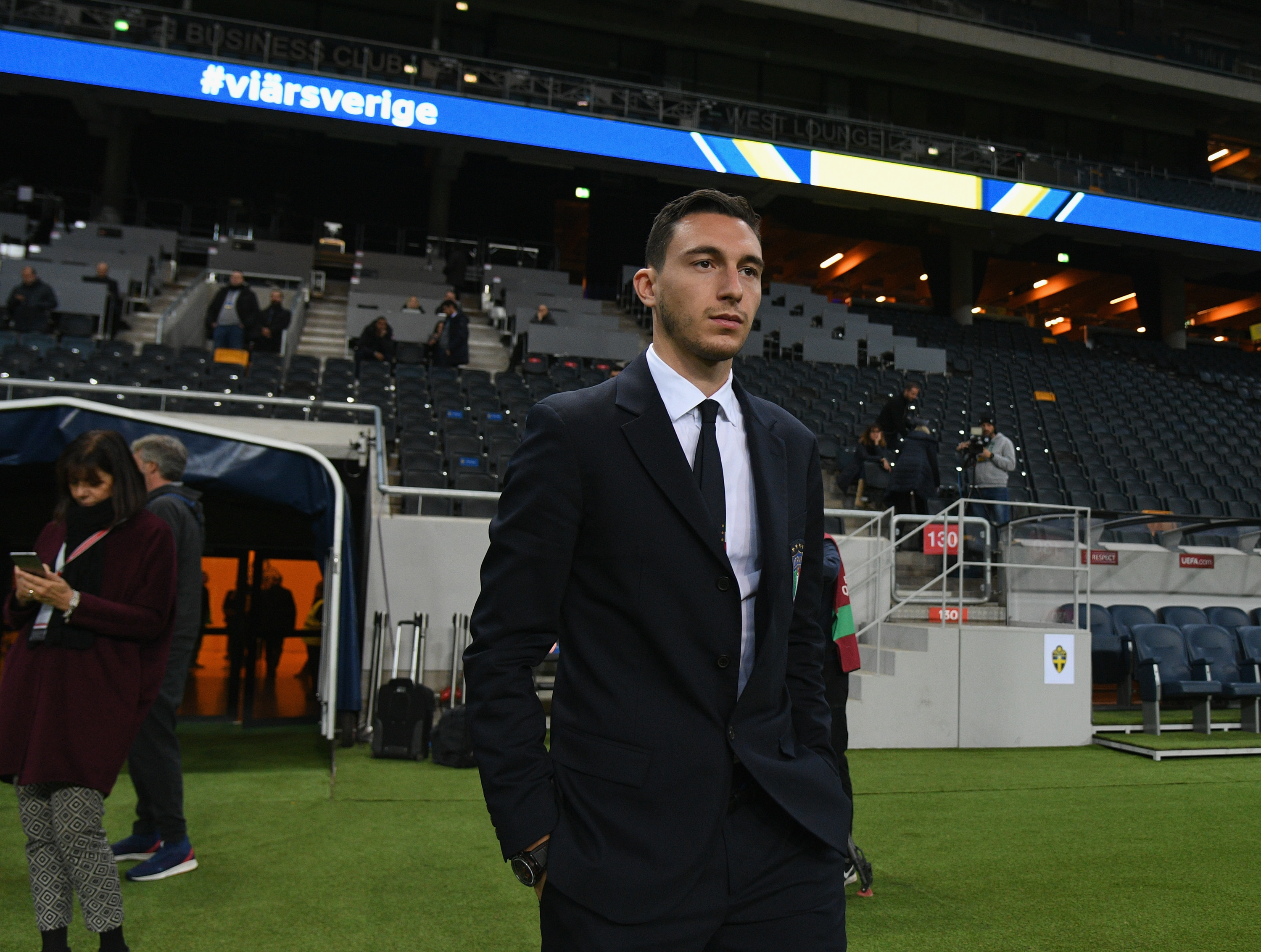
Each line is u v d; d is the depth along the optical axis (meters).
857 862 3.50
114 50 14.44
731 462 1.51
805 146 17.25
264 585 7.06
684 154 16.62
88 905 2.47
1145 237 19.28
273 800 4.63
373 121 15.34
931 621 7.52
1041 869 3.86
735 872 1.32
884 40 19.67
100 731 2.46
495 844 3.97
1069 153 23.11
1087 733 7.04
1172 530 9.70
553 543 1.39
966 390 15.53
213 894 3.33
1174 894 3.56
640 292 1.60
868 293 28.22
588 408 1.45
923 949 3.01
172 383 10.05
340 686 5.74
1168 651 7.95
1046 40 19.84
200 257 17.42
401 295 16.23
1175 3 23.91
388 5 19.66
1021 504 7.43
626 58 20.55
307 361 11.92
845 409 13.25
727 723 1.36
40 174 18.69
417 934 3.02
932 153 18.48
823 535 1.66
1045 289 27.41
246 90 14.84
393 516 7.45
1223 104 21.50
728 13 19.94
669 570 1.37
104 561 2.57
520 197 20.62
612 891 1.26
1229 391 19.61
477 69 16.33
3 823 4.06
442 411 10.60
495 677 1.37
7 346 10.15
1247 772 5.95
